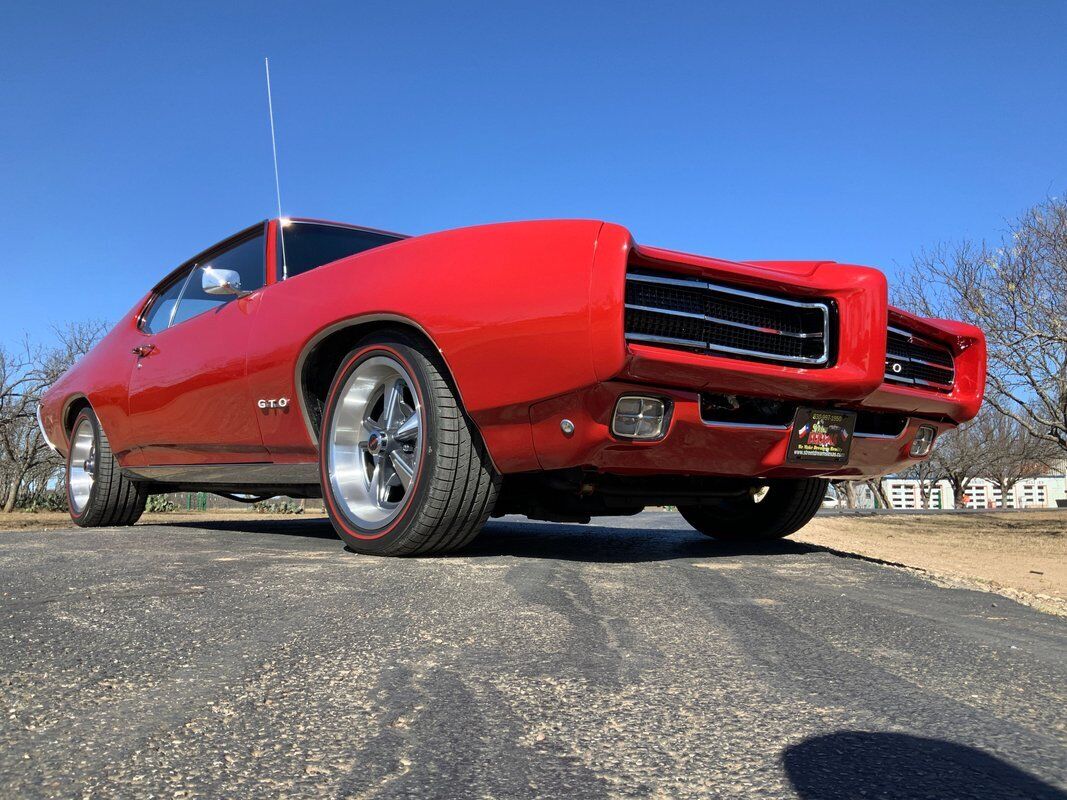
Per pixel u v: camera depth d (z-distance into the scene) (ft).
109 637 4.98
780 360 8.29
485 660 4.64
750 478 10.67
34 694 3.86
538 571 7.98
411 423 8.99
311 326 9.89
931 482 133.69
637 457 8.00
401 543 8.89
